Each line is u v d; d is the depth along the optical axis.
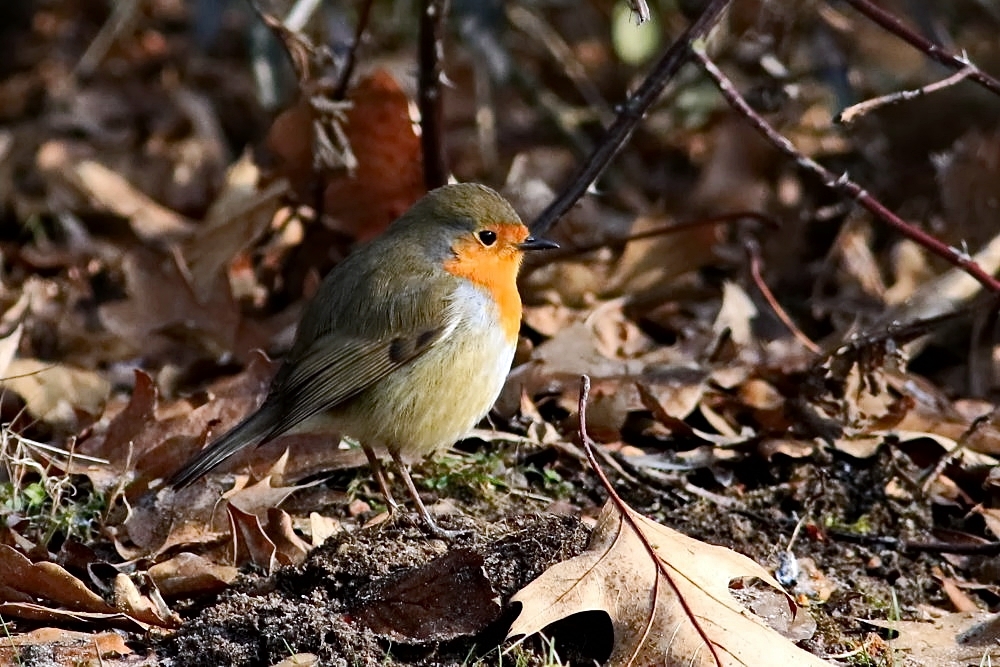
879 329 10.14
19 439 8.73
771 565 8.41
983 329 11.52
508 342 8.87
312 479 9.35
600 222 14.05
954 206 12.91
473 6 13.74
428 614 7.18
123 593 7.53
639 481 9.30
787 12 12.39
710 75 9.81
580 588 6.93
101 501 8.78
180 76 17.92
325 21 14.14
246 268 12.28
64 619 7.52
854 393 9.84
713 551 7.14
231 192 12.09
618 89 16.91
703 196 13.97
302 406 8.49
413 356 8.53
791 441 9.58
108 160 15.80
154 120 17.20
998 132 13.24
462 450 9.77
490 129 15.11
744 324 10.95
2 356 9.86
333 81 12.18
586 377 7.36
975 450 9.80
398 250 8.77
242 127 17.22
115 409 10.23
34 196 14.86
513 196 12.64
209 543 8.31
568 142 16.11
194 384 10.89
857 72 14.74
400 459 8.70
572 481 9.35
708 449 9.62
